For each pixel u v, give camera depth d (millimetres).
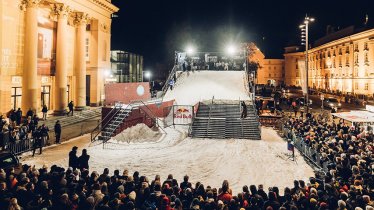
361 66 67688
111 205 7508
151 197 8281
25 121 24938
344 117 23172
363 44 67000
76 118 32406
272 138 25547
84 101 37406
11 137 18000
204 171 16375
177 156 19031
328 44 85375
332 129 23734
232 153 19984
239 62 46781
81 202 7750
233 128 25547
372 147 17250
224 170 16578
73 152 13930
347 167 13008
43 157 18047
